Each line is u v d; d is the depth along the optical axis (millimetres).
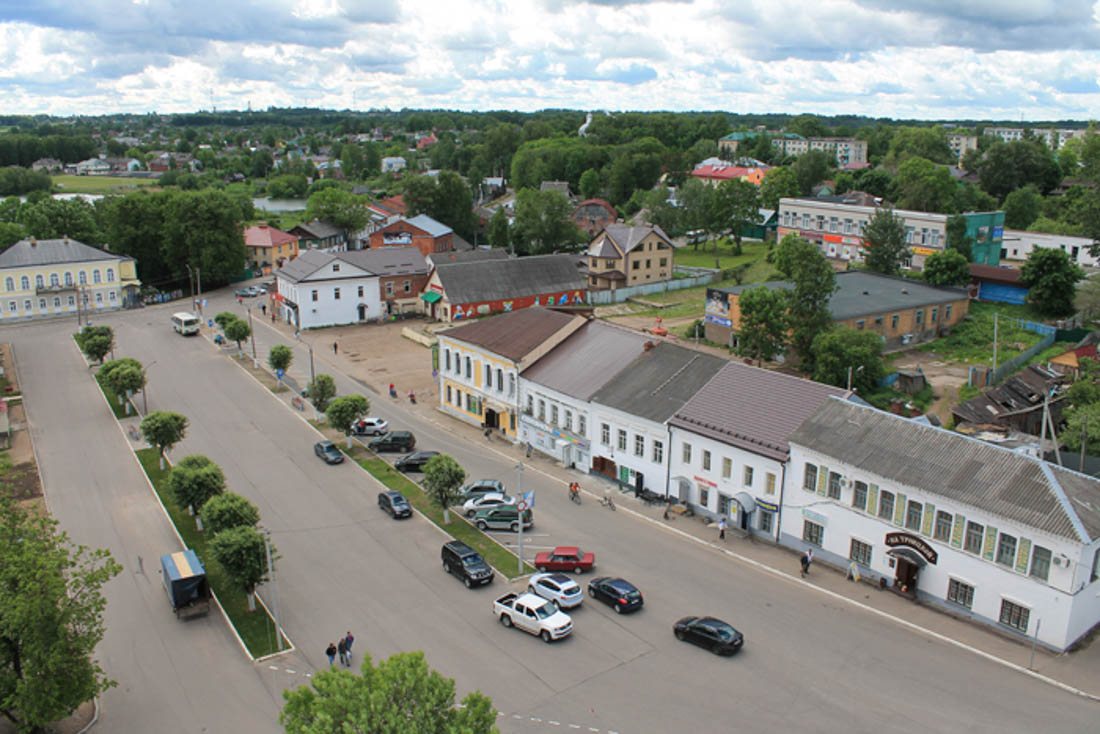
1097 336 94125
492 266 122312
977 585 42125
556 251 160250
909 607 44094
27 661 31953
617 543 52344
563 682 37906
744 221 165875
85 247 122500
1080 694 36438
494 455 68938
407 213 183125
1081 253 134500
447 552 48938
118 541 53406
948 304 101562
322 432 74125
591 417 63406
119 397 81750
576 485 59094
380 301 118688
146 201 142125
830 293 85625
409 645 41344
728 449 53625
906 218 128750
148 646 41750
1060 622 39062
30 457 67625
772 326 83938
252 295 134625
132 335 108750
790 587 46531
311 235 169500
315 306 113125
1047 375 78375
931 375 87000
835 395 52969
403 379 91062
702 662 39406
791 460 50219
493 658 40031
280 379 87188
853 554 47875
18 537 34594
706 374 60281
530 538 53250
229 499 48844
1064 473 42719
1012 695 36469
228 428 74812
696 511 56562
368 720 23891
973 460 44000
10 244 133250
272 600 43562
